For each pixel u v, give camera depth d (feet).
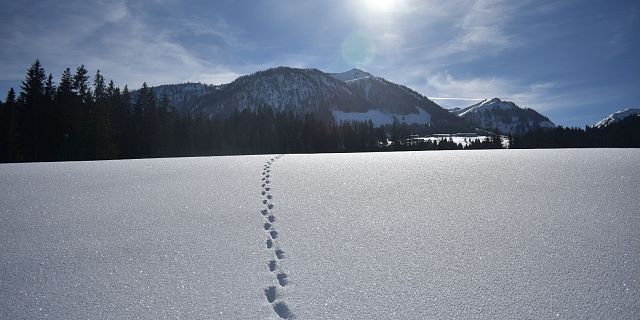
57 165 26.73
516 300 8.45
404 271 9.80
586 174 18.58
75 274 9.91
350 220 13.56
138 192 17.81
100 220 13.89
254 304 8.47
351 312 8.15
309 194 17.02
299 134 184.44
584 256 10.35
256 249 11.28
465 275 9.54
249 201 16.12
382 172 21.06
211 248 11.35
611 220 12.77
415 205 15.07
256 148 176.35
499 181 18.07
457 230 12.42
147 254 11.01
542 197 15.49
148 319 8.00
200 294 8.89
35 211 14.98
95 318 8.07
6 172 23.09
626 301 8.35
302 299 8.63
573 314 7.96
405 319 7.89
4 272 10.04
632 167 19.57
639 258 10.12
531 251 10.75
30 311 8.35
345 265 10.18
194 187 18.70
